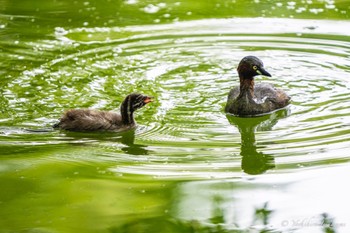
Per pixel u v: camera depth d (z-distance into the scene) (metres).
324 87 17.66
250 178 12.98
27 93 17.41
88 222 11.61
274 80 18.27
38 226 11.48
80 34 21.80
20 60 19.69
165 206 12.09
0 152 14.30
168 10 24.05
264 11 23.53
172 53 20.22
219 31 21.80
